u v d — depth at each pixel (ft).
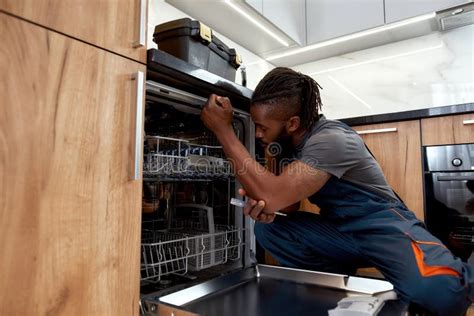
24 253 1.57
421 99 6.57
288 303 2.77
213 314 2.54
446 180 4.75
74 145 1.77
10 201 1.52
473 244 4.53
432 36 6.51
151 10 4.97
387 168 5.27
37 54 1.62
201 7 5.36
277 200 2.61
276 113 2.85
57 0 1.71
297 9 6.65
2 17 1.51
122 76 2.02
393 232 2.91
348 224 3.22
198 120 3.47
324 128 2.94
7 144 1.52
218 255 3.43
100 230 1.88
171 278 3.16
